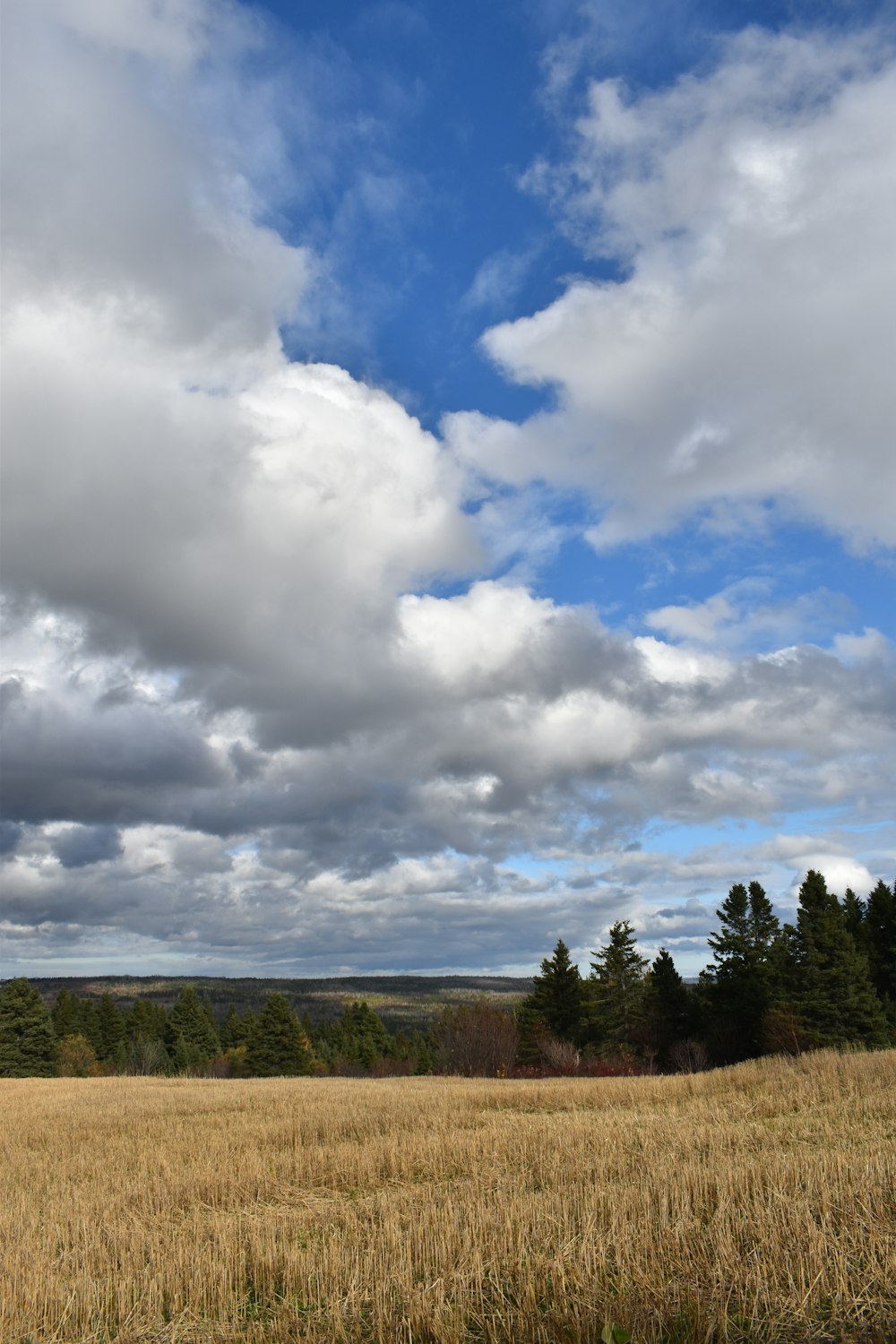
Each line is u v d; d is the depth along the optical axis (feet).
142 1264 28.19
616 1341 18.99
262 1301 24.93
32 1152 58.59
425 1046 311.68
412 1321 21.29
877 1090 62.90
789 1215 25.68
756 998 192.34
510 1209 29.68
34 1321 24.17
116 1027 333.42
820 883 201.36
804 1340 18.97
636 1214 28.22
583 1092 79.77
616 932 241.55
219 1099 96.73
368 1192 40.40
